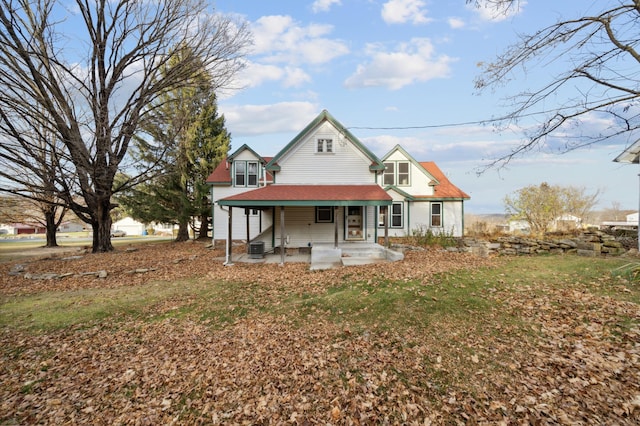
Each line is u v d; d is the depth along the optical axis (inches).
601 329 198.4
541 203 842.2
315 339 229.9
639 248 415.8
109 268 520.7
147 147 906.1
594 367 164.4
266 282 397.1
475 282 311.7
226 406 165.0
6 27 542.3
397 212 845.8
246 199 510.9
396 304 273.1
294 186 610.2
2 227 2819.9
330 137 631.8
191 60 701.9
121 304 336.5
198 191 920.9
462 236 821.2
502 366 177.2
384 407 155.4
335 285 354.3
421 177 856.3
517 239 539.8
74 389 187.2
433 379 173.2
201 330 263.4
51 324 286.5
